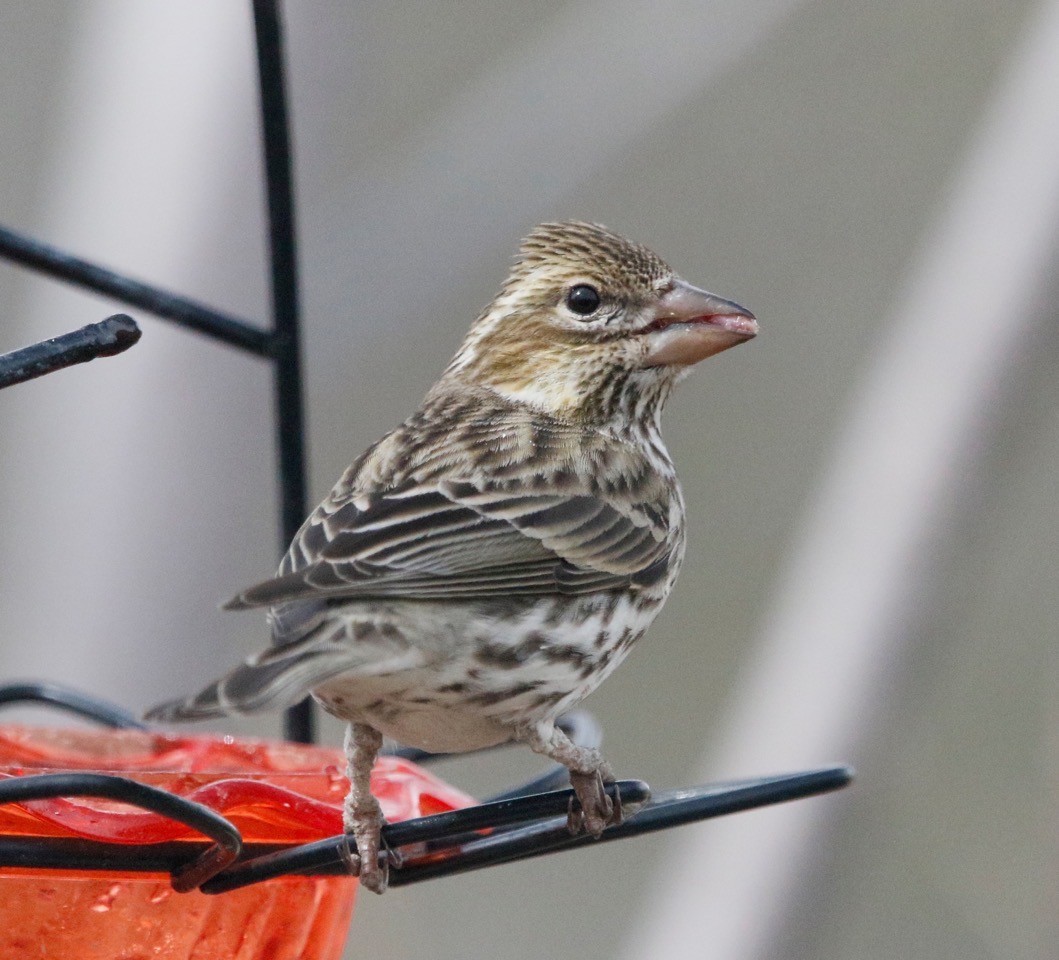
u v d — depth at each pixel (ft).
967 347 43.96
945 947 50.70
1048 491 54.80
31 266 31.35
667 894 44.96
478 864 25.27
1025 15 63.26
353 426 59.52
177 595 44.01
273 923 25.40
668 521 30.55
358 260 50.06
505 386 31.91
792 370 62.85
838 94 66.03
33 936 24.07
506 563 27.61
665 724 57.47
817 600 43.88
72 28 47.39
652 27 52.42
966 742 52.70
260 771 26.05
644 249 32.32
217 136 44.04
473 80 61.87
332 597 25.20
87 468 44.27
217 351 44.21
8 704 31.65
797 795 25.14
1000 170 44.96
